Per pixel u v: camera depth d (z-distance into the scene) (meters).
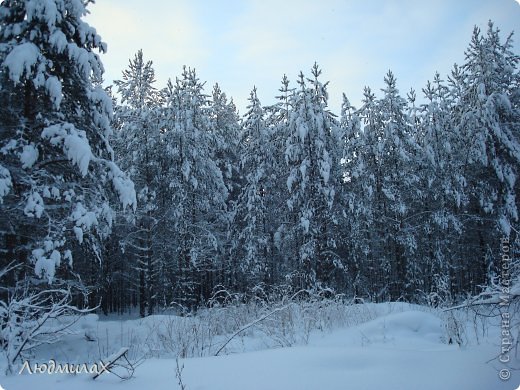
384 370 3.76
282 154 23.78
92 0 10.62
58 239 8.98
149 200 21.91
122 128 22.92
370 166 23.53
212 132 25.95
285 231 23.03
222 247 25.11
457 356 4.23
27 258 9.67
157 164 22.81
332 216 21.34
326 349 4.62
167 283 25.34
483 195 20.12
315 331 8.27
